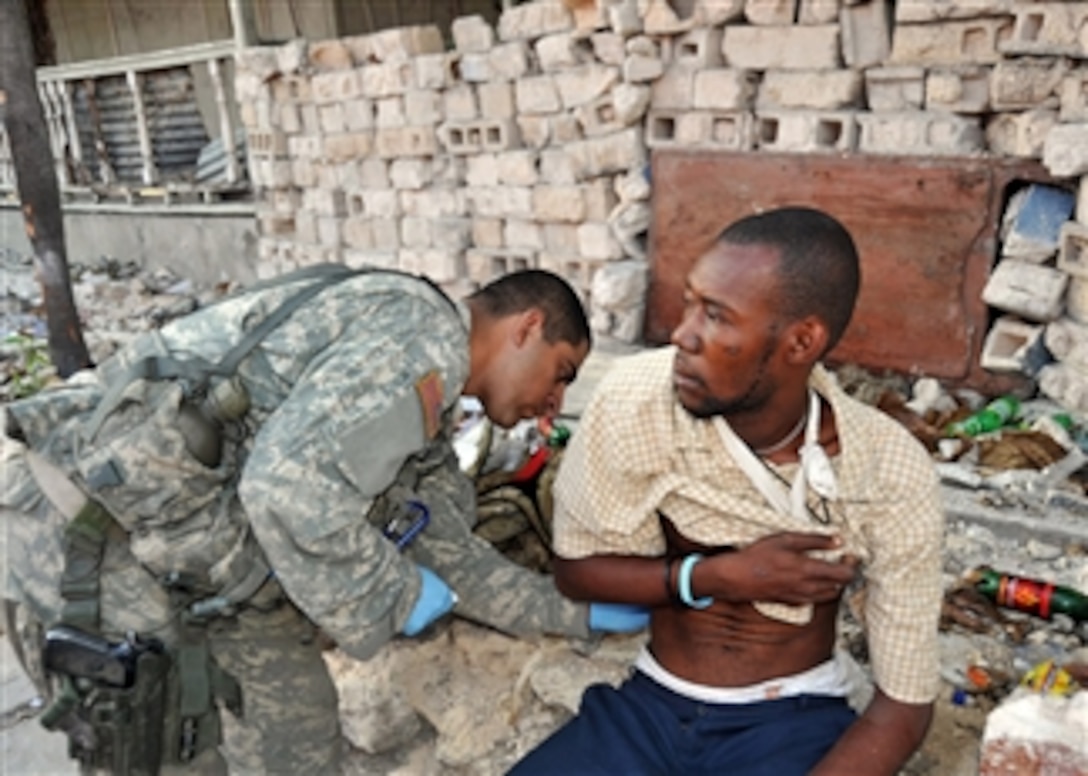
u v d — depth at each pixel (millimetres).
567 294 1717
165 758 1664
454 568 1985
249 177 7434
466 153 5223
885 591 1465
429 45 5309
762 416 1418
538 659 2143
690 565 1552
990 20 3387
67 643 1519
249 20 6371
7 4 4039
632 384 1552
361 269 1606
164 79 8039
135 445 1461
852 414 1432
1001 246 3590
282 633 1699
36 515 1553
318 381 1412
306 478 1372
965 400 3660
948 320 3691
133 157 8359
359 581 1482
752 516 1492
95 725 1546
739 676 1607
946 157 3557
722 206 4211
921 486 1419
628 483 1584
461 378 1533
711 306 1290
